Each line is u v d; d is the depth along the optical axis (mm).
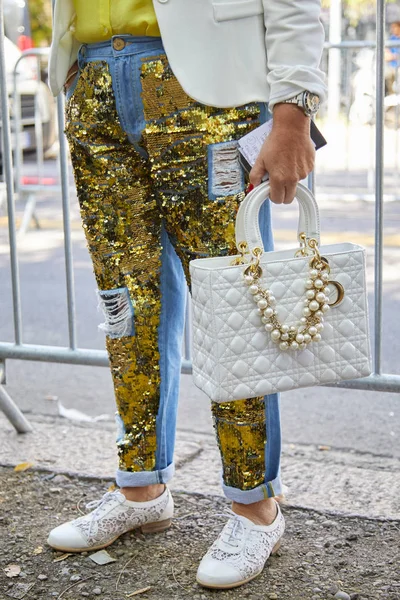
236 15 2182
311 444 3609
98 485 3094
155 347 2555
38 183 7793
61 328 5527
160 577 2482
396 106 7133
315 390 4316
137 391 2586
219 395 2164
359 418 3945
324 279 2178
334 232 7465
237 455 2449
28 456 3355
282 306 2170
